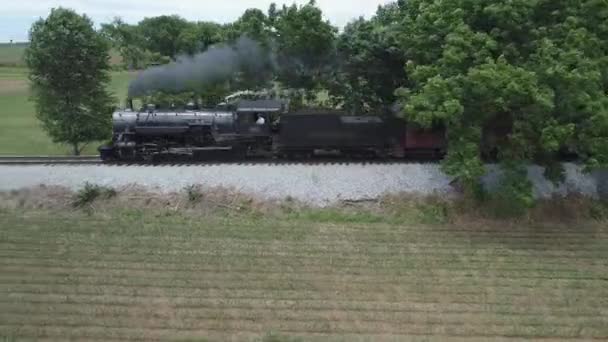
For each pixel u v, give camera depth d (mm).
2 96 73188
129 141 29578
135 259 21766
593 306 18953
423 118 23203
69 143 37250
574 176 28297
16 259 21656
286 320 17859
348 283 20219
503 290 19906
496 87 22297
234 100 33438
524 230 24750
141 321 17688
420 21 26406
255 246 22938
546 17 25359
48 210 25609
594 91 23297
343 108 32562
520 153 24672
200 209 25672
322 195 26359
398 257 22188
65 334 16906
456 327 17562
